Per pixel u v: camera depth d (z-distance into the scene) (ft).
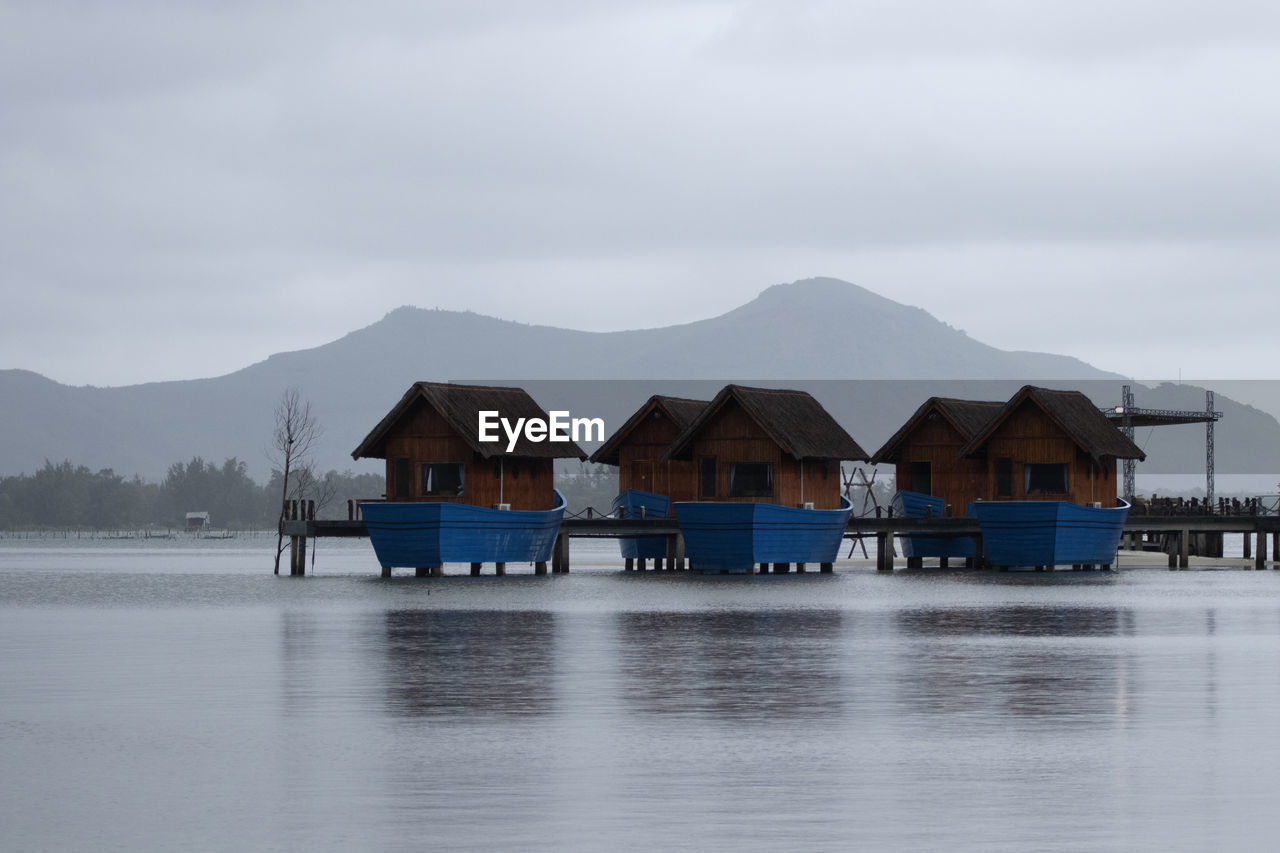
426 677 170.81
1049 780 112.47
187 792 109.40
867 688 160.45
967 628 231.09
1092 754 122.11
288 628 234.99
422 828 98.68
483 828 98.58
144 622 250.98
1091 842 95.04
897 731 133.08
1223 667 178.70
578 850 93.20
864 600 295.28
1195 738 129.18
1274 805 104.63
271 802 106.11
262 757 121.80
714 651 197.36
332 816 101.96
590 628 231.71
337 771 116.16
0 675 174.19
